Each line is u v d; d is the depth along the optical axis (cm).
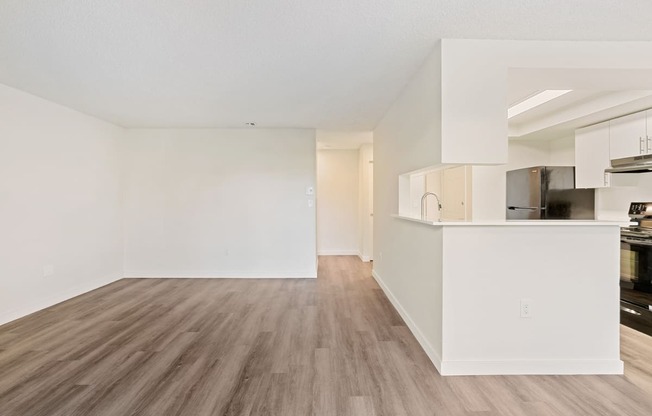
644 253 299
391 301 391
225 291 443
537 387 211
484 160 228
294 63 267
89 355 256
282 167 521
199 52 248
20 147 343
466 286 228
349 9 191
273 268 525
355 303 392
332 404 195
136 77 300
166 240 520
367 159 657
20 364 242
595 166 380
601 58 228
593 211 417
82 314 350
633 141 335
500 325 229
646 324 295
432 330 249
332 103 380
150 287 462
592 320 228
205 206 521
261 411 188
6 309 327
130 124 491
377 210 493
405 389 210
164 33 219
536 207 422
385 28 212
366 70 282
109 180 482
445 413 186
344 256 720
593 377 223
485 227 227
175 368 237
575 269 228
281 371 233
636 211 361
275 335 296
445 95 227
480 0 182
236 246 524
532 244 227
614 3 183
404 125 333
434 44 235
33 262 357
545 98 356
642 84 257
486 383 216
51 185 380
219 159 520
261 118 453
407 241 321
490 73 228
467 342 229
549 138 477
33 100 356
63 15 197
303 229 524
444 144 227
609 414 183
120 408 191
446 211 549
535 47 229
